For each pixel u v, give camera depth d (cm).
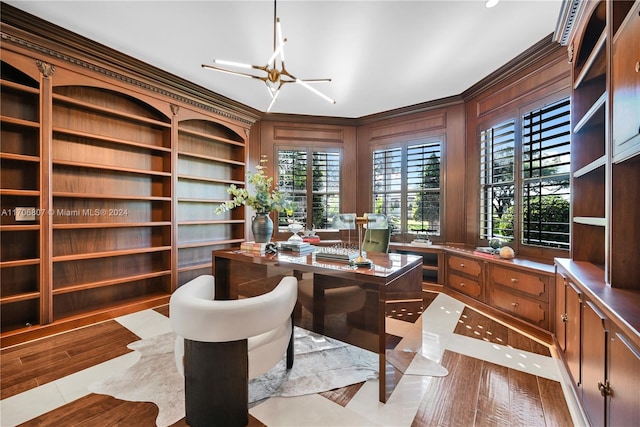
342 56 308
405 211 467
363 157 514
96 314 294
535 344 243
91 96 315
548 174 288
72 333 267
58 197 292
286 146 503
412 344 210
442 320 297
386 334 168
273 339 166
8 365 210
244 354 148
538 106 297
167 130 370
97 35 272
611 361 119
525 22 252
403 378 192
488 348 236
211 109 416
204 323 136
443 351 230
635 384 100
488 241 367
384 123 490
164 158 372
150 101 347
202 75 355
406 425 151
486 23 253
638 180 144
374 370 203
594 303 138
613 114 147
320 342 247
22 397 174
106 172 328
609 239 150
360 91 399
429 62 320
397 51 298
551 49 280
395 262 210
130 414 159
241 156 475
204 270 432
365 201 510
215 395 146
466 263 351
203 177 409
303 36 273
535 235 302
